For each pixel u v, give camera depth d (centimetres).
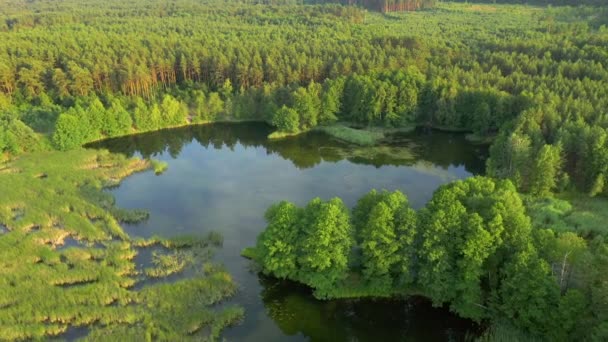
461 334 6438
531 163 9900
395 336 6494
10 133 12344
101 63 16300
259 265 7794
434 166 12200
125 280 7369
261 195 10656
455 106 14500
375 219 6656
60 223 9156
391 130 14875
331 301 7012
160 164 12406
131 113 15262
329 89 15075
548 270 5741
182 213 9838
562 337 5628
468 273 6275
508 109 13438
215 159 13125
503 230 6438
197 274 7612
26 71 15575
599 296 5378
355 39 19950
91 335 6178
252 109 16050
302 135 14762
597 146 9475
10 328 6294
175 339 6169
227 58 17212
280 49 18075
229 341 6306
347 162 12581
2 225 9100
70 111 13675
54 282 7325
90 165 12194
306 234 7094
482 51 17725
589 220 8712
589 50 15812
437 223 6400
